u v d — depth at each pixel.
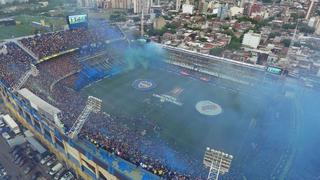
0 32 195.50
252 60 143.88
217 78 135.50
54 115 70.56
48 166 77.38
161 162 67.25
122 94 116.44
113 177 62.31
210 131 91.44
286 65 131.38
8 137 88.31
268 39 190.38
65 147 72.44
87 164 68.44
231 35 195.38
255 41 169.75
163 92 120.38
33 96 81.31
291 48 153.50
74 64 132.12
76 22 144.88
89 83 124.94
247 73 128.25
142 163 63.38
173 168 65.81
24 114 88.88
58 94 99.56
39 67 117.75
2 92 101.81
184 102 111.56
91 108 69.56
